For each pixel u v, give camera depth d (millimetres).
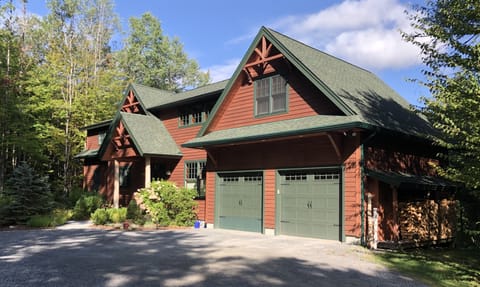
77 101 29844
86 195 23156
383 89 18516
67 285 6984
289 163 14617
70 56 31656
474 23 9234
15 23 28422
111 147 21266
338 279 7672
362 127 11680
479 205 14266
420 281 7730
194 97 20094
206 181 18109
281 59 15492
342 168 12914
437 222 14133
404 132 13281
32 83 26125
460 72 9125
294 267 8711
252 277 7711
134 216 18188
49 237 13844
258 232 15648
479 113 8078
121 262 9125
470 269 9289
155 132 21422
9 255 10062
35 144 25734
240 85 17062
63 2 36250
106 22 39531
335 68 16406
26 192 18172
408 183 11969
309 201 14023
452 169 9031
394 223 12398
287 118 15086
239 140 14695
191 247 11539
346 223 12688
